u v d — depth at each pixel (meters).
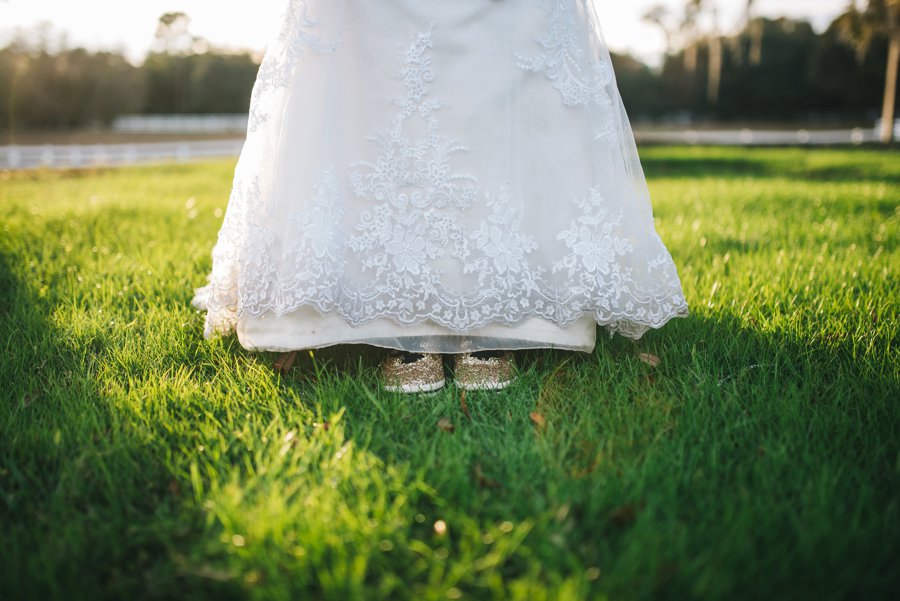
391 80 1.96
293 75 1.99
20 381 2.05
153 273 3.14
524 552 1.28
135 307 2.77
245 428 1.72
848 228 4.29
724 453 1.67
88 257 3.52
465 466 1.58
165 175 10.37
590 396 1.99
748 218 4.84
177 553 1.31
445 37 1.94
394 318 1.99
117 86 40.94
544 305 2.04
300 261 1.91
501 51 1.97
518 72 1.99
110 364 2.18
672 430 1.78
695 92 51.84
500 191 1.99
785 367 2.18
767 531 1.35
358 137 1.99
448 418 1.86
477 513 1.42
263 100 2.06
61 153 14.85
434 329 2.04
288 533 1.32
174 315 2.60
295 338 2.00
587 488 1.50
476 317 1.98
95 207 5.27
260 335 2.03
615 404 1.88
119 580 1.27
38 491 1.56
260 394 1.97
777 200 5.84
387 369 2.07
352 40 1.98
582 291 2.02
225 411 1.91
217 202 5.85
